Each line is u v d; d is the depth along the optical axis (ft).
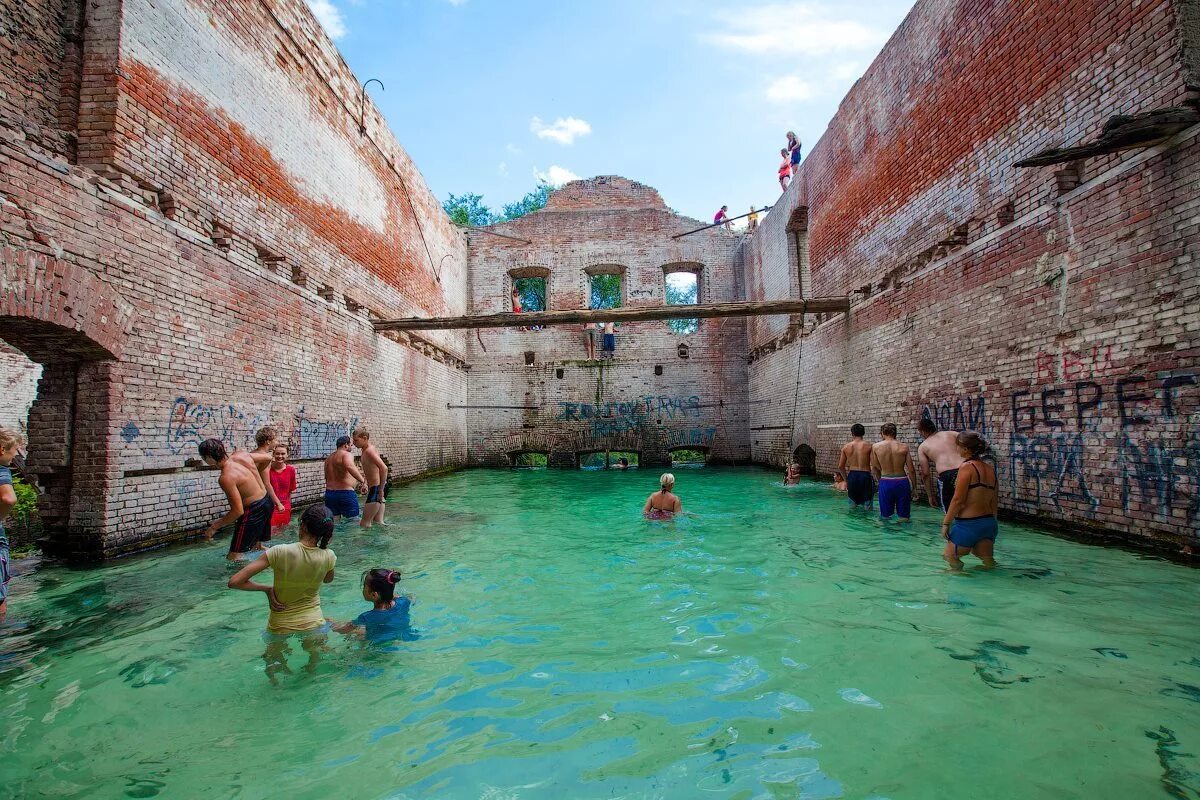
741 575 18.12
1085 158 20.25
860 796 7.66
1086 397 20.34
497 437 63.67
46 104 19.71
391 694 10.83
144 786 8.26
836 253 41.47
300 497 31.60
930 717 9.50
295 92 31.96
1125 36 18.95
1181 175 17.12
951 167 28.17
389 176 44.70
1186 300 16.98
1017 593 15.21
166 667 11.97
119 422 20.12
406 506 33.86
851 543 21.99
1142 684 10.38
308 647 12.87
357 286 39.22
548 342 64.49
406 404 47.34
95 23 20.58
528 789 8.02
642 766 8.50
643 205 67.72
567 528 26.43
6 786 8.25
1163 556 17.62
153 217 21.77
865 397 36.88
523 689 10.93
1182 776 7.85
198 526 23.43
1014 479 23.65
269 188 29.45
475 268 65.87
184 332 23.18
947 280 28.30
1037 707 9.69
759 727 9.42
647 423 63.16
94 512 19.57
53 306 17.87
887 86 34.09
